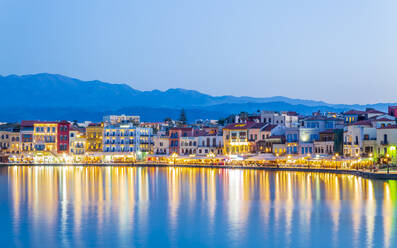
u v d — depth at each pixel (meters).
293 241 87.94
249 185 158.25
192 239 89.50
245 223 100.12
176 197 132.88
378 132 196.62
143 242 88.12
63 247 85.62
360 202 120.88
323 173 197.62
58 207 117.56
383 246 84.75
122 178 189.62
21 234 92.62
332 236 90.56
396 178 165.75
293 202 122.56
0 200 128.25
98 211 112.44
